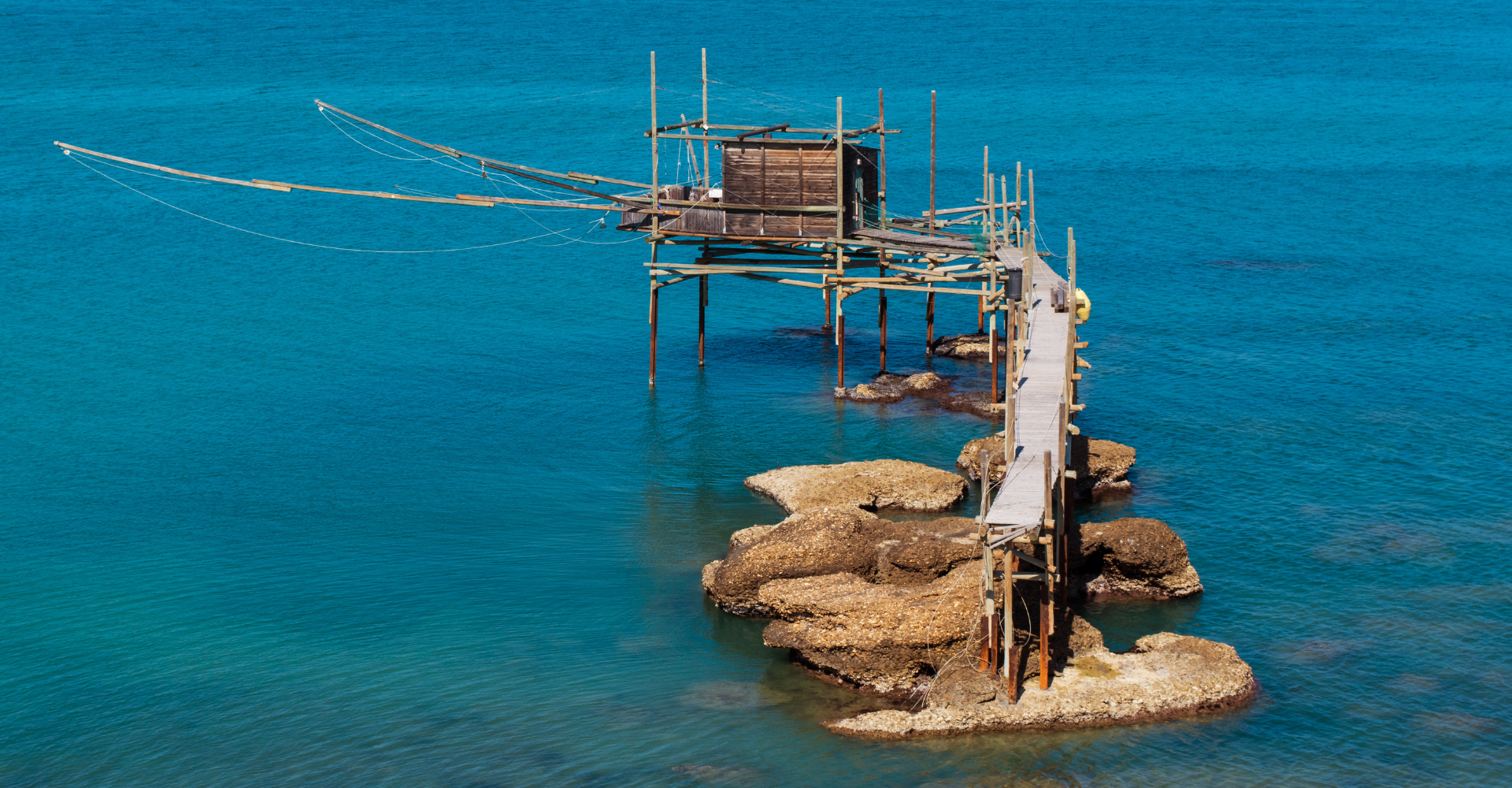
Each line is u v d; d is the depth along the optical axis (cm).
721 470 5175
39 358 6675
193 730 3278
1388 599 3903
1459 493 4719
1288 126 14388
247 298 7950
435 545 4466
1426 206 10450
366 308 7762
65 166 11325
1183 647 3497
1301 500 4688
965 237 6100
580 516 4728
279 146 12425
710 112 14500
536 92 15775
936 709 3269
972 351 6700
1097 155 12650
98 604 3991
